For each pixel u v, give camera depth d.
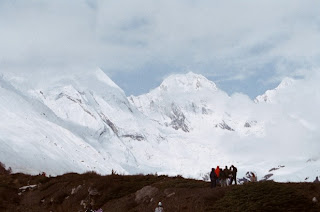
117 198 39.72
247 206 29.50
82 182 45.09
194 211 30.59
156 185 38.88
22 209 42.75
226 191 33.00
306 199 29.95
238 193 32.00
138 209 35.16
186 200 33.19
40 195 46.22
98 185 42.31
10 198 47.03
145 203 36.28
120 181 43.53
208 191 33.69
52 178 54.50
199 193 33.72
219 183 37.59
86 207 39.31
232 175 37.25
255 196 30.92
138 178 44.72
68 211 39.75
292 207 28.97
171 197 35.03
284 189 31.64
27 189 49.84
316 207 28.94
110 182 42.88
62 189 45.16
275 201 29.66
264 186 32.69
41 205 43.81
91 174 49.53
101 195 41.09
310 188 31.58
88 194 41.84
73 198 42.44
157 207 32.31
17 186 52.09
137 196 37.66
